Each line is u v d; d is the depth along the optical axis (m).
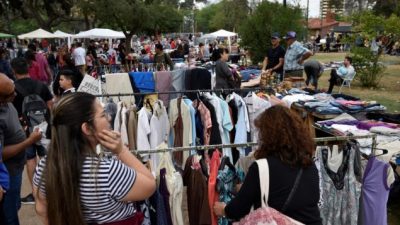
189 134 4.94
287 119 2.13
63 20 33.72
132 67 13.92
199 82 6.84
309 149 2.13
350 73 12.48
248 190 2.09
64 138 1.60
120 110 4.84
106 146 1.70
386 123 4.56
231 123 4.95
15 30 54.16
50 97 4.88
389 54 26.08
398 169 4.87
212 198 2.77
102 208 1.62
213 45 21.73
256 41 12.82
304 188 2.06
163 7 34.09
